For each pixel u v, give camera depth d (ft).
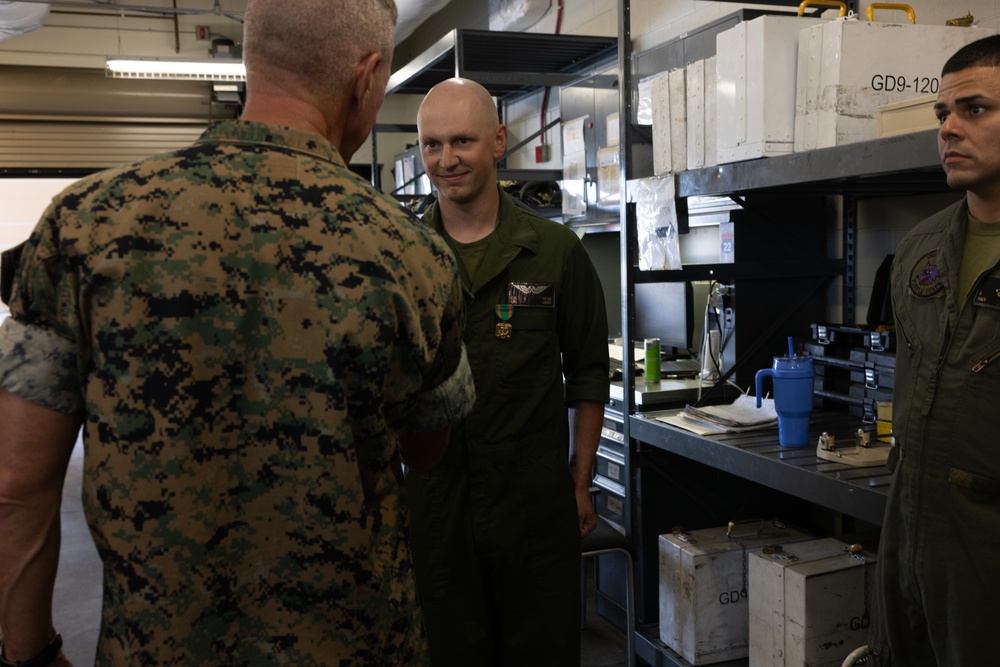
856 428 8.00
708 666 8.32
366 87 3.21
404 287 2.99
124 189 2.77
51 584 2.95
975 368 4.50
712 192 7.53
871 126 6.56
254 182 2.85
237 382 2.83
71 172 26.61
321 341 2.84
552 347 6.21
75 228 2.70
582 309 6.49
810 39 6.66
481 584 6.14
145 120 26.94
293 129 2.96
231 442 2.85
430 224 6.40
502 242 6.13
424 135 6.00
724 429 7.89
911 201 9.12
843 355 8.67
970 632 4.52
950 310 4.67
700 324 12.54
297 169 2.92
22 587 2.86
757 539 8.60
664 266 8.35
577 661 6.30
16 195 26.12
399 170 19.20
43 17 19.47
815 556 7.47
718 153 7.46
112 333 2.70
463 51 13.80
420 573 6.05
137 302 2.71
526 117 18.53
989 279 4.50
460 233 6.26
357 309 2.86
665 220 8.20
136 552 2.73
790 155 6.53
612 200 12.13
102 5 21.22
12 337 2.73
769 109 6.85
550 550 6.15
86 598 11.48
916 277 4.96
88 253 2.69
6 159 25.90
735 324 9.70
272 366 2.84
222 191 2.81
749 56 6.95
